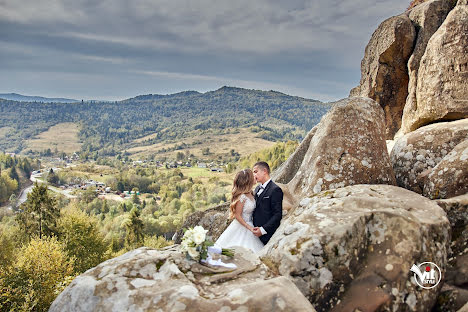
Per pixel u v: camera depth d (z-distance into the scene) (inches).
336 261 157.9
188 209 5007.4
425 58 337.7
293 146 7396.7
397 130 486.9
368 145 271.1
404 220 166.9
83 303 131.3
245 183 243.6
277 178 422.3
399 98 478.9
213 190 7003.0
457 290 162.4
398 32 429.1
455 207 193.6
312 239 163.3
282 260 164.9
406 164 280.8
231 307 118.8
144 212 5438.0
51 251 1046.4
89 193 6889.8
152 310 121.2
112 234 3412.9
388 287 151.8
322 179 261.0
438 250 167.8
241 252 169.0
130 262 149.7
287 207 270.4
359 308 148.9
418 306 152.3
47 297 957.2
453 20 315.9
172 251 164.4
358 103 292.5
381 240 165.8
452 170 226.4
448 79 313.4
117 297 129.6
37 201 1551.4
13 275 978.7
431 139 276.2
